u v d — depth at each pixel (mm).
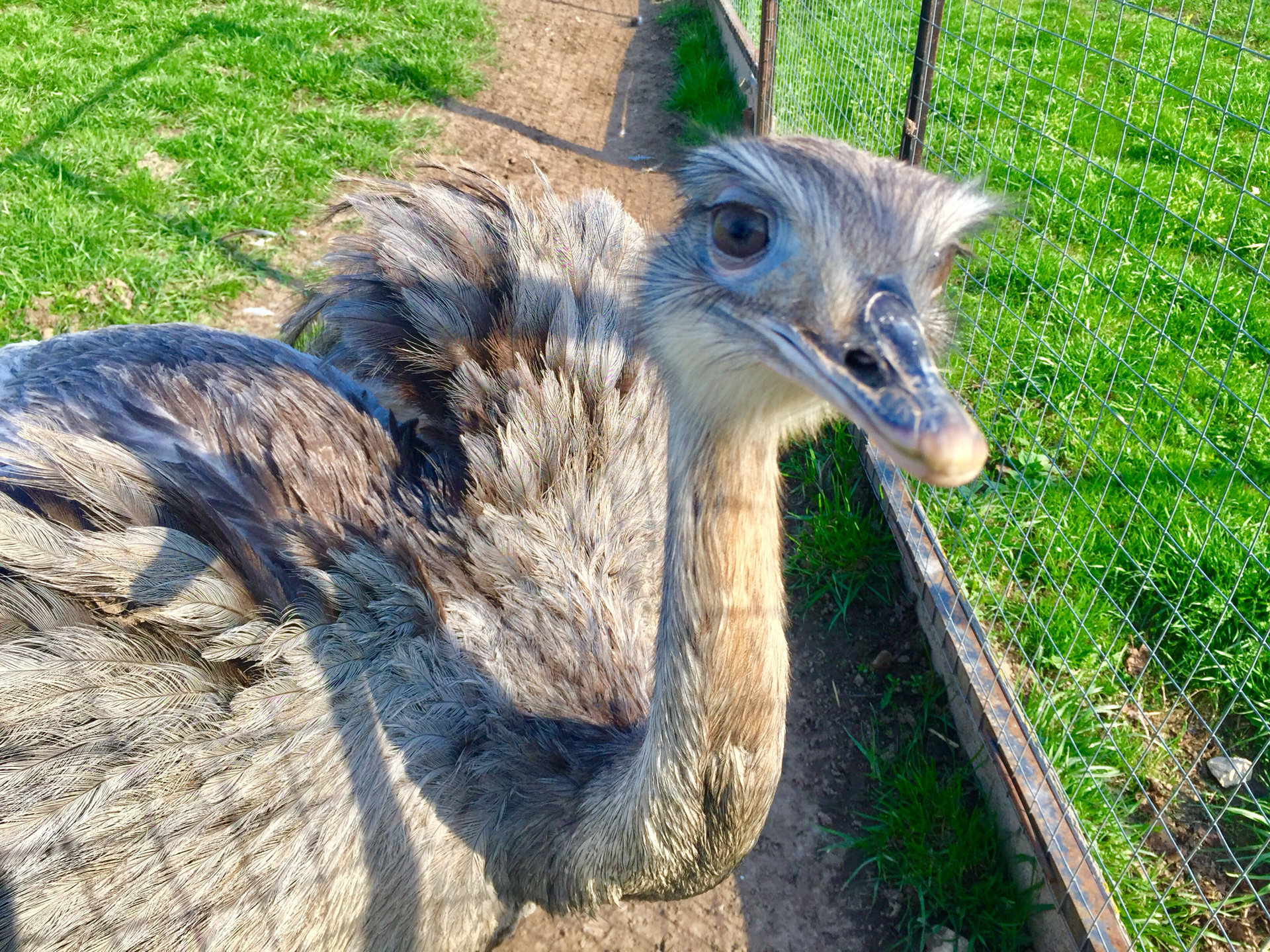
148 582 582
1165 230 1436
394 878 607
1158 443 1091
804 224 451
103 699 562
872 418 405
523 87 2039
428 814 614
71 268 1330
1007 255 1261
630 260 676
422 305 786
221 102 1769
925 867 804
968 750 865
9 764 546
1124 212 1462
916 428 386
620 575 728
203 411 707
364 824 596
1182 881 761
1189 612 930
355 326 813
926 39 1029
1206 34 699
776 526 512
